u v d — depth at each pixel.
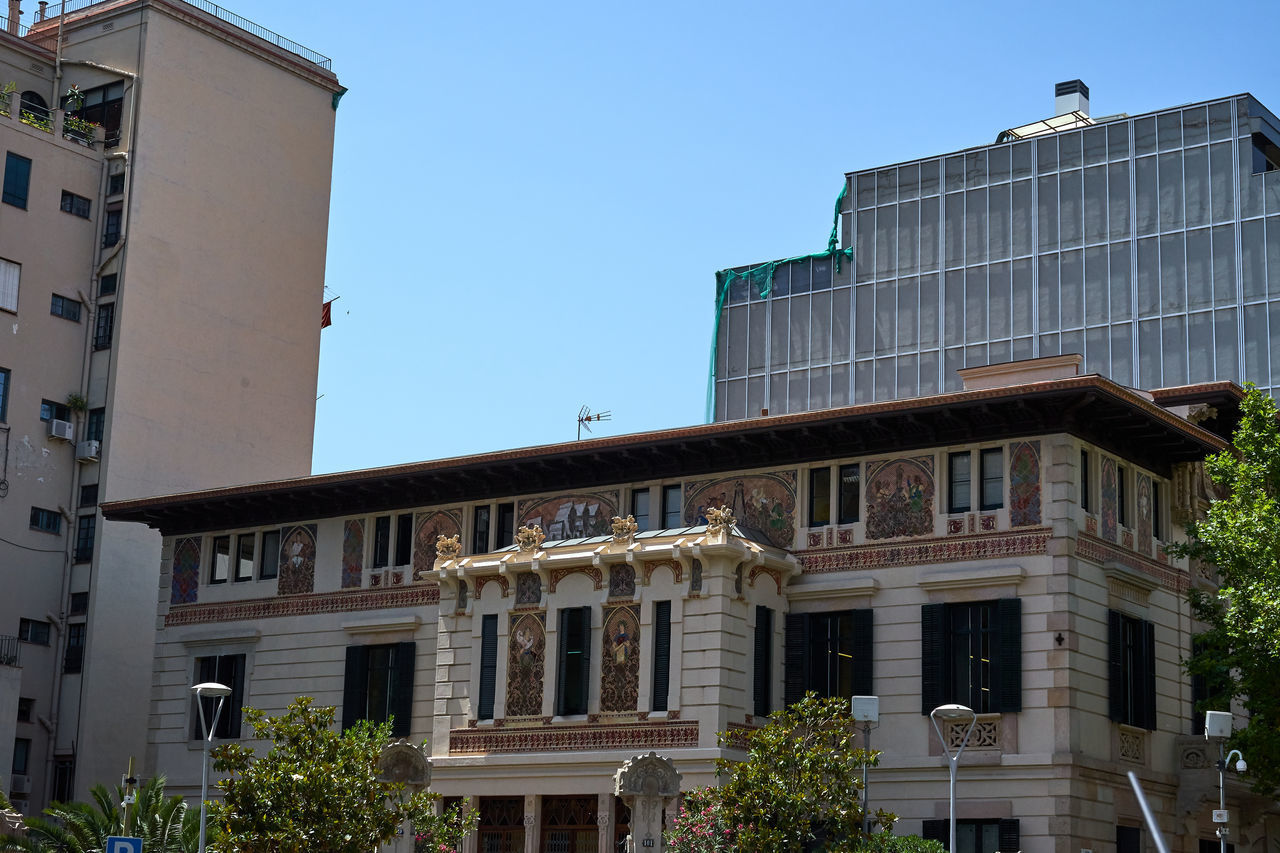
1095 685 42.59
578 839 45.00
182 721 55.84
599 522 49.41
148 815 44.66
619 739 44.50
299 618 54.22
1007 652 42.41
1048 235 90.50
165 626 57.28
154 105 67.12
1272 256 83.06
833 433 45.69
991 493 43.84
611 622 45.56
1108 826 42.12
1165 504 47.44
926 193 95.75
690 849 36.75
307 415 70.94
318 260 72.50
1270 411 44.78
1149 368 85.69
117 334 64.81
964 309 92.69
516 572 47.41
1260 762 42.72
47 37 71.00
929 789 42.91
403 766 38.72
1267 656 42.09
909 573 44.34
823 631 45.66
